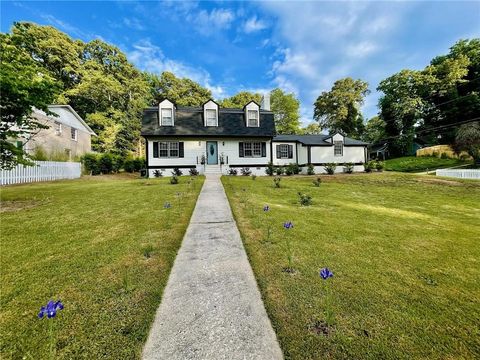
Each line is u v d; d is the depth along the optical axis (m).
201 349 1.79
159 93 38.44
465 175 16.33
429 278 2.90
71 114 21.52
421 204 8.68
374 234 4.64
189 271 3.06
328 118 39.66
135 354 1.74
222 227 4.91
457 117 31.19
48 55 27.45
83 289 2.59
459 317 2.16
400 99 33.34
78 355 1.72
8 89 5.93
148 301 2.38
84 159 18.08
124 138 29.25
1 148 6.87
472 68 30.77
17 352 1.74
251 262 3.30
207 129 17.92
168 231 4.56
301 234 4.50
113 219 5.36
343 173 19.88
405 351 1.75
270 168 18.38
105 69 32.97
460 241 4.35
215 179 13.45
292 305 2.31
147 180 13.32
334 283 2.73
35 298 2.42
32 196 8.07
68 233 4.42
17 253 3.52
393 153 37.12
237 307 2.31
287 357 1.71
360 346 1.80
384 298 2.44
